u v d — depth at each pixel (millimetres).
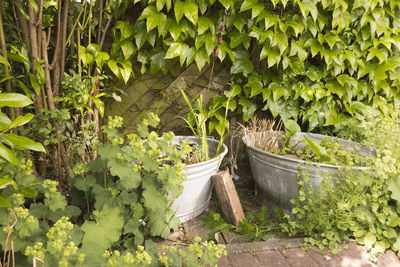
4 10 1535
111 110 2330
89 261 1057
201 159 1926
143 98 2395
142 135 1473
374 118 2533
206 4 2062
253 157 2051
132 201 1480
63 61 1739
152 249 1395
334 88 2439
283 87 2395
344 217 1660
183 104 2492
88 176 1528
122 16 2098
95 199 1489
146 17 1986
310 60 2566
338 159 1972
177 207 1790
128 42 2107
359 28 2375
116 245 1462
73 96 1730
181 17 1952
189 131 2564
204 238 1715
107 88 2174
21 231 1074
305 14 2119
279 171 1855
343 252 1590
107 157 1371
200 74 2480
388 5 2422
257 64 2549
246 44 2244
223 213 1972
